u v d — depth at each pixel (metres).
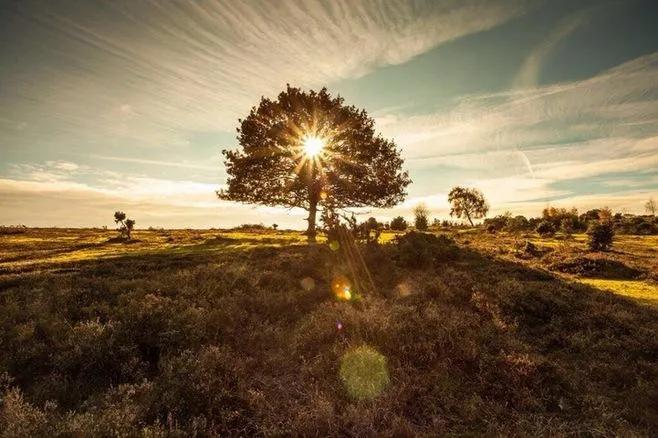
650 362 8.37
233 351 8.44
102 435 5.18
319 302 12.45
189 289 13.00
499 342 8.98
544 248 31.00
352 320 9.45
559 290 14.22
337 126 37.16
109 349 7.97
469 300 12.48
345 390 6.85
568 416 6.44
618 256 27.59
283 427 5.83
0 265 23.08
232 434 5.82
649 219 76.81
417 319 9.80
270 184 37.75
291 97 37.53
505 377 7.34
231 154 37.88
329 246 20.38
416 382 7.13
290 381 7.44
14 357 7.69
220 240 44.12
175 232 72.88
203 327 9.26
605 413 6.35
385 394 6.58
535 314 11.49
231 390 6.67
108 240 48.62
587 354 8.98
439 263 21.30
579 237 49.91
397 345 8.46
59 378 7.20
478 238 47.41
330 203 37.88
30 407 5.77
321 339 8.95
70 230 81.06
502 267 20.22
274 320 10.77
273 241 42.41
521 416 6.29
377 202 39.06
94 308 10.93
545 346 9.45
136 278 16.78
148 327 9.05
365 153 37.41
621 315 11.18
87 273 17.86
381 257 19.17
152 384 6.79
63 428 5.20
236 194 37.44
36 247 40.16
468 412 6.38
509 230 63.53
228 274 15.77
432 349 8.36
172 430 5.32
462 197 110.25
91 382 7.30
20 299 12.46
